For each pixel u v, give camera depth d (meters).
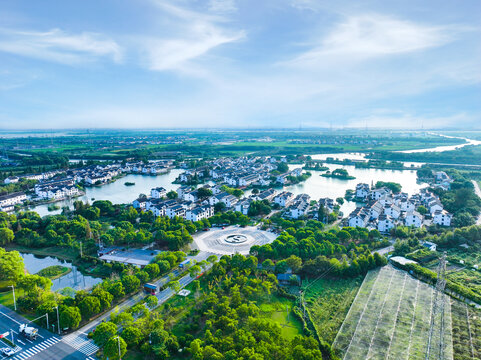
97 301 159.25
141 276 186.62
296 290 184.88
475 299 169.50
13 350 137.75
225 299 162.62
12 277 188.00
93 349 139.62
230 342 130.50
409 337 143.88
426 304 168.50
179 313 161.50
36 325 155.50
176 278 198.62
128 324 144.50
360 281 193.62
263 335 133.12
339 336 145.00
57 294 170.00
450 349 136.12
